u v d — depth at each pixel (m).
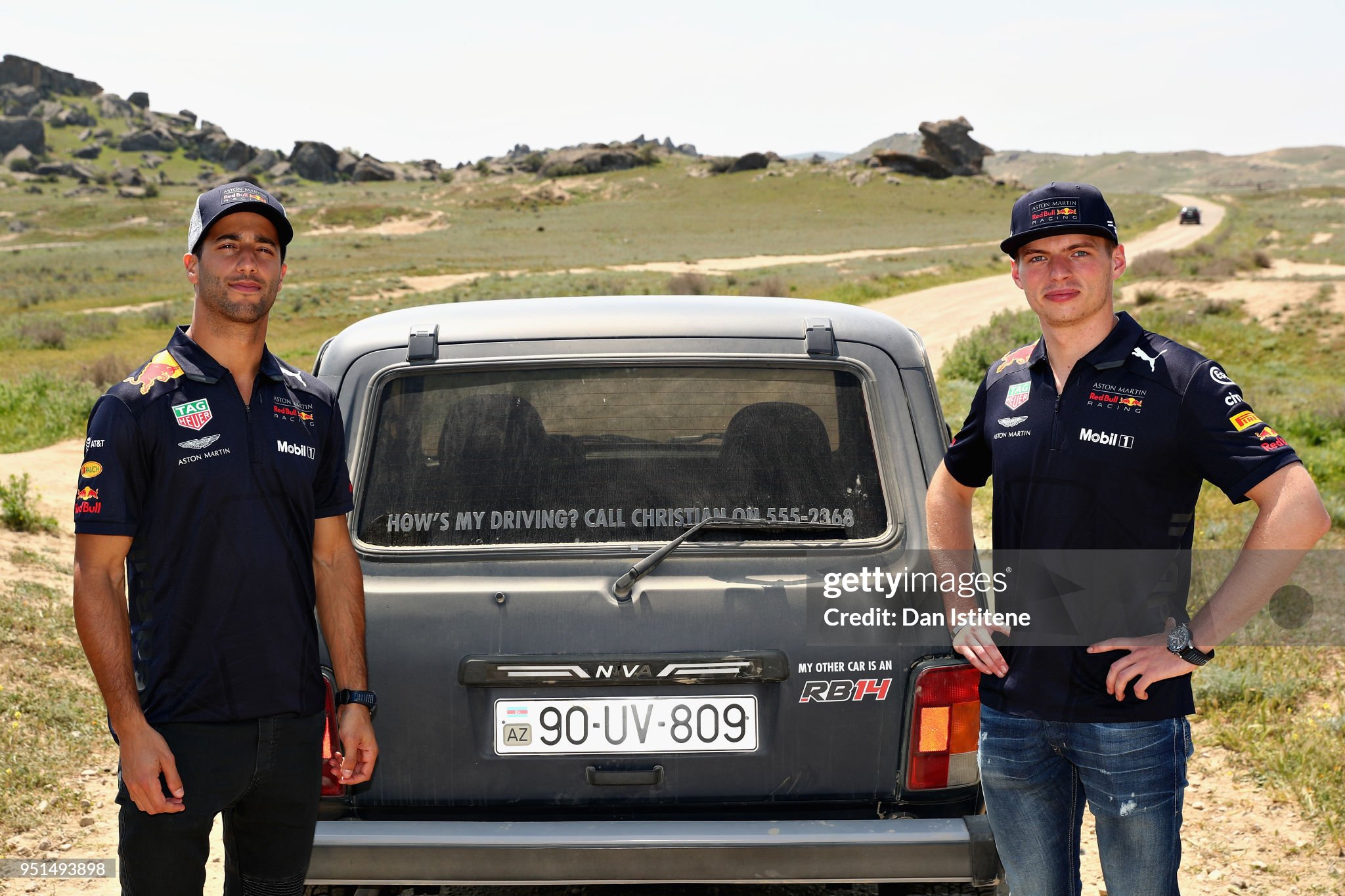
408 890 2.98
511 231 115.94
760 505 2.66
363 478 2.69
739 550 2.59
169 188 192.62
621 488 2.67
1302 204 135.12
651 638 2.54
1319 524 2.04
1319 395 19.92
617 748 2.54
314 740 2.40
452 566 2.61
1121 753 2.26
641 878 2.41
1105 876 2.41
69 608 6.49
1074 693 2.28
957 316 37.16
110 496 2.13
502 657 2.53
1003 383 2.41
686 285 48.38
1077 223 2.20
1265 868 3.79
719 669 2.52
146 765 2.13
